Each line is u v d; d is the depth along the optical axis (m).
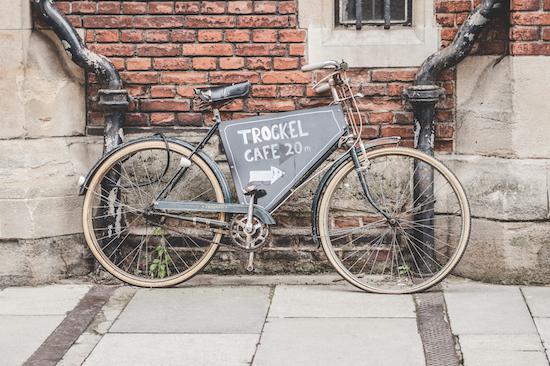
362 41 6.18
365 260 6.25
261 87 6.21
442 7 6.11
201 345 5.02
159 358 4.85
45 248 6.11
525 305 5.58
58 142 6.15
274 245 6.27
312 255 6.26
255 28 6.18
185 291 5.95
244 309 5.59
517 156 5.91
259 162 5.88
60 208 6.15
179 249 6.29
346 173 5.88
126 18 6.21
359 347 4.96
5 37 5.95
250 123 5.88
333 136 5.83
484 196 6.01
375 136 6.23
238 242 5.90
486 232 6.02
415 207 6.13
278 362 4.77
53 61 6.16
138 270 6.27
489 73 6.04
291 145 5.86
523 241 5.93
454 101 6.18
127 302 5.75
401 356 4.84
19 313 5.55
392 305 5.63
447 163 6.19
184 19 6.20
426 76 6.03
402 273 6.18
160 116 6.27
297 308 5.60
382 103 6.20
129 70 6.25
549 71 5.84
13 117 6.01
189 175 6.25
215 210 5.87
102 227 6.23
